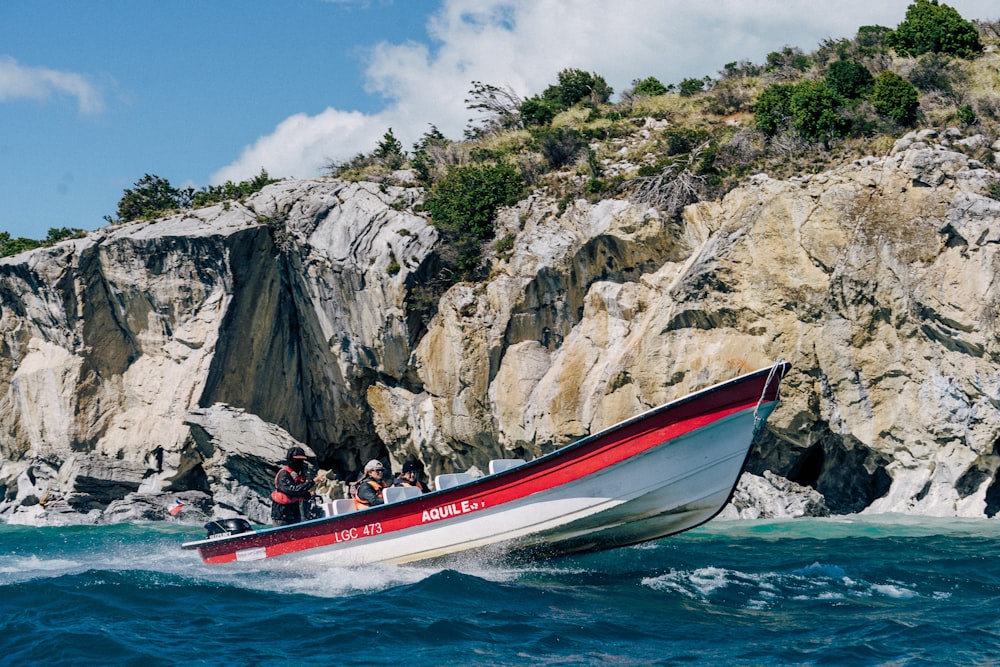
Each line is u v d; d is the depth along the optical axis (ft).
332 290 103.24
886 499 79.41
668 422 47.03
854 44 114.52
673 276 89.10
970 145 81.87
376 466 54.65
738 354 83.05
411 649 36.50
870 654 34.94
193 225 106.01
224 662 35.17
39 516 101.65
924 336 76.95
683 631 38.68
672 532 49.88
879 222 78.89
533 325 94.63
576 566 51.57
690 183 88.94
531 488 48.39
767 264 82.28
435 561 50.31
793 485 80.89
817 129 89.97
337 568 51.34
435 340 98.07
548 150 108.17
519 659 35.24
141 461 104.94
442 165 115.85
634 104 124.06
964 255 75.56
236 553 54.39
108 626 39.83
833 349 79.92
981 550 55.16
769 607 42.29
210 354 103.71
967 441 75.20
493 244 97.81
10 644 37.78
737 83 116.26
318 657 35.70
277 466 96.58
